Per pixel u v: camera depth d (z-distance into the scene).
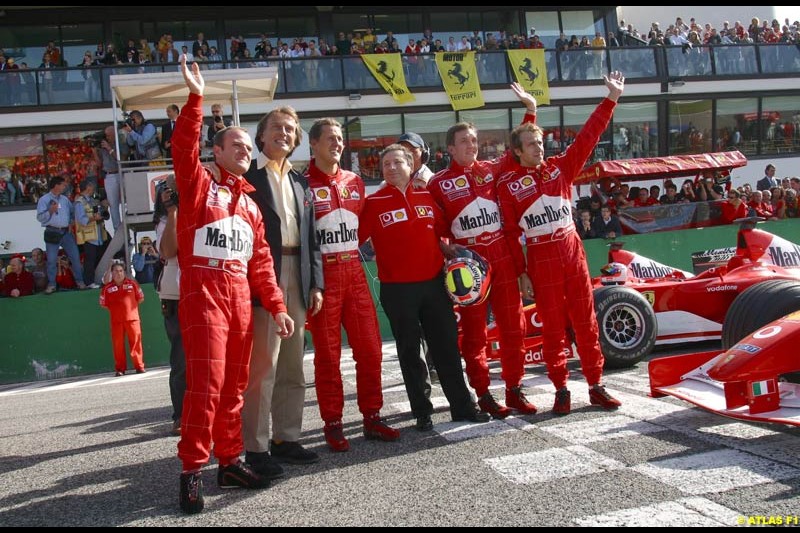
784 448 3.56
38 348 11.36
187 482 3.19
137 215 11.20
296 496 3.33
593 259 12.77
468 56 20.39
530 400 5.16
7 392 9.80
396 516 2.97
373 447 4.15
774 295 5.26
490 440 4.09
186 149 3.24
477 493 3.19
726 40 23.17
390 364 8.36
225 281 3.34
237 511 3.17
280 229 3.82
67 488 3.74
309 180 4.18
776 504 2.84
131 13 20.77
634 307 6.36
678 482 3.16
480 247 4.69
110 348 11.55
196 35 21.36
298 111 19.78
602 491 3.10
